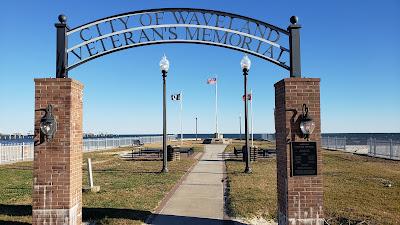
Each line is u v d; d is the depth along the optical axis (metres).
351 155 30.72
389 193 12.80
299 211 7.32
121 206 10.61
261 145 47.03
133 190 13.32
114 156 30.89
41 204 7.32
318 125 7.40
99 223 8.88
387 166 22.11
